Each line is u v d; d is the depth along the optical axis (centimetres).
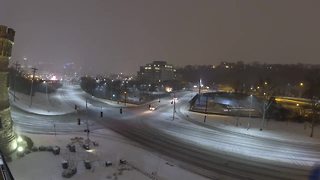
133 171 3922
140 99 13400
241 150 5475
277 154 5369
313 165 4838
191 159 4762
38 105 9562
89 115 8375
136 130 6669
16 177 3438
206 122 8206
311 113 9625
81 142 5131
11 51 4044
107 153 4628
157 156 4750
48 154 4275
